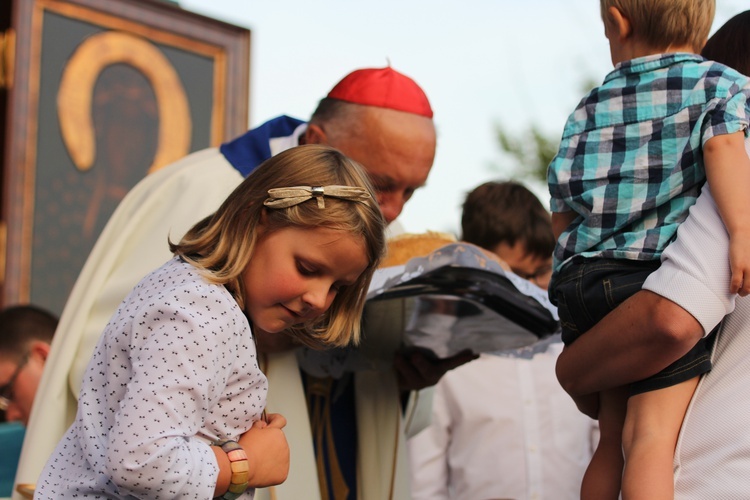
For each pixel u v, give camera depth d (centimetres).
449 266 368
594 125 316
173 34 775
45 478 277
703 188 291
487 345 421
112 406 267
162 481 249
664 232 294
